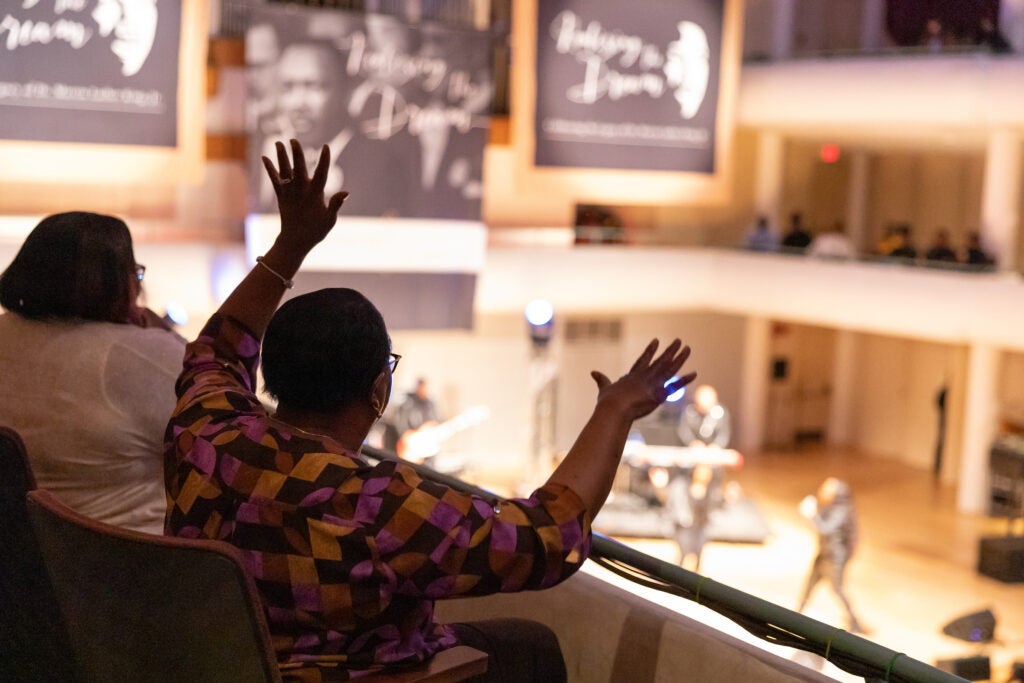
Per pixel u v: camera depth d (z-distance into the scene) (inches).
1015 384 653.3
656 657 71.2
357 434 58.2
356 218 485.7
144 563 48.6
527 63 506.9
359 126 479.5
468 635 64.0
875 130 621.3
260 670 48.1
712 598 66.5
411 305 504.7
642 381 55.5
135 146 438.0
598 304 621.0
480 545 50.3
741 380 753.0
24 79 416.8
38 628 66.2
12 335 71.6
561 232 618.8
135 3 429.4
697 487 494.9
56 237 71.6
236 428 56.4
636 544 541.0
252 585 47.2
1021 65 503.5
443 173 499.5
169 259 492.1
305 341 55.6
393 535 50.4
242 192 510.9
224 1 503.2
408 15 528.7
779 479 690.8
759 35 638.5
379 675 53.1
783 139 700.7
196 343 67.7
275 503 52.3
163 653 50.5
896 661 57.4
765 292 628.1
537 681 65.0
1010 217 564.1
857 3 626.8
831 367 800.9
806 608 475.8
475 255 510.0
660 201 541.0
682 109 538.3
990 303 536.4
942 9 542.9
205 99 491.8
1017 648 426.0
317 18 464.8
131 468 70.5
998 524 608.7
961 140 627.8
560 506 51.7
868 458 762.2
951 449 706.8
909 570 530.3
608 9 517.3
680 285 643.5
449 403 659.4
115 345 70.4
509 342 668.1
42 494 54.0
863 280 585.3
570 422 686.5
